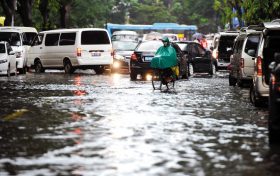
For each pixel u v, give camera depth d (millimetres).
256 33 39219
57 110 25531
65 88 38062
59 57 59125
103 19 127125
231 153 15961
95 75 55594
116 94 33656
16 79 47906
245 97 33125
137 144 17094
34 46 61312
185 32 153375
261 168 14102
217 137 18609
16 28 61500
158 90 37125
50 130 19703
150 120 22359
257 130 20250
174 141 17688
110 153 15688
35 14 109562
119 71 63906
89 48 58000
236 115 24500
